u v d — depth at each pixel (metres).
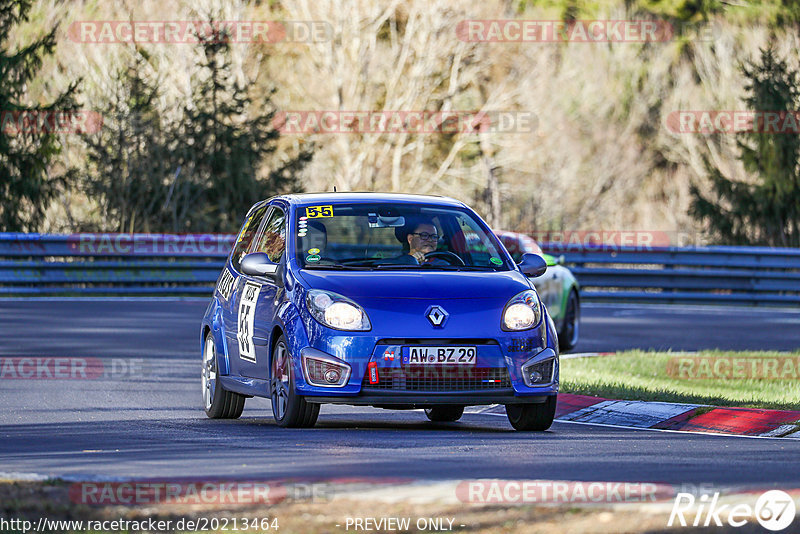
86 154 103.62
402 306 28.64
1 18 107.69
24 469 22.31
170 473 21.78
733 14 165.12
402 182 142.75
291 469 22.31
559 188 149.38
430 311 28.61
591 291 89.25
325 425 31.52
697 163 157.38
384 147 139.50
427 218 32.00
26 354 47.56
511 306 29.19
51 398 36.53
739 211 123.06
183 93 119.81
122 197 99.94
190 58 120.75
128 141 101.38
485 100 145.88
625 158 154.62
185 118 105.62
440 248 31.44
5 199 103.31
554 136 151.12
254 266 30.97
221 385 33.09
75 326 58.22
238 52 130.38
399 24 143.62
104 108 103.62
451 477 21.39
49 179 103.75
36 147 103.19
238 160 107.06
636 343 57.12
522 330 29.02
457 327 28.56
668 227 156.50
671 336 60.56
